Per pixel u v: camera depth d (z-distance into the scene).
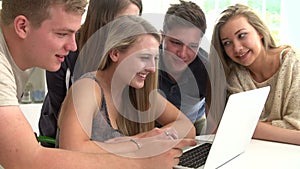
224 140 1.07
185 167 1.09
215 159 1.09
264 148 1.43
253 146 1.46
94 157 0.88
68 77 1.19
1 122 0.79
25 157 0.80
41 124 1.60
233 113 1.02
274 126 1.61
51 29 0.93
